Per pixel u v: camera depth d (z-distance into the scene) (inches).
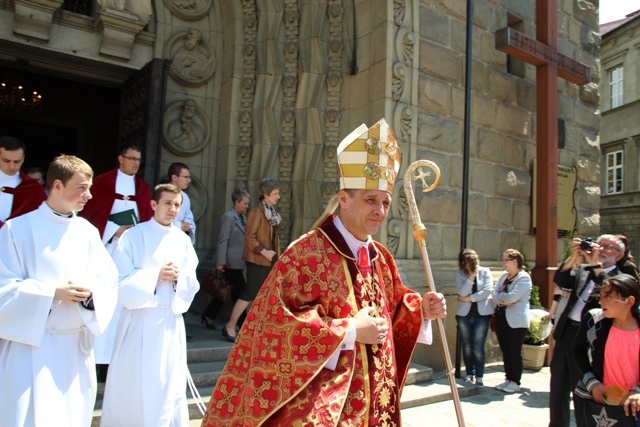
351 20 273.1
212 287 225.0
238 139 275.6
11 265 106.7
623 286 115.9
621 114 1047.0
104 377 172.1
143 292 131.7
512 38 276.5
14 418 100.3
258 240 214.8
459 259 236.1
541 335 269.7
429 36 274.2
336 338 72.0
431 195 268.5
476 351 228.5
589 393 120.6
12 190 153.6
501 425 183.3
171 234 145.8
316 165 268.7
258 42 278.2
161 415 130.1
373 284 86.3
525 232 319.6
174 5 270.1
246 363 80.3
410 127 260.1
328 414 70.9
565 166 358.0
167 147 269.4
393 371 84.0
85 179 113.5
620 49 1055.0
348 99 271.0
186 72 275.0
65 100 347.6
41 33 227.8
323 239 83.7
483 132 299.1
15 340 101.5
